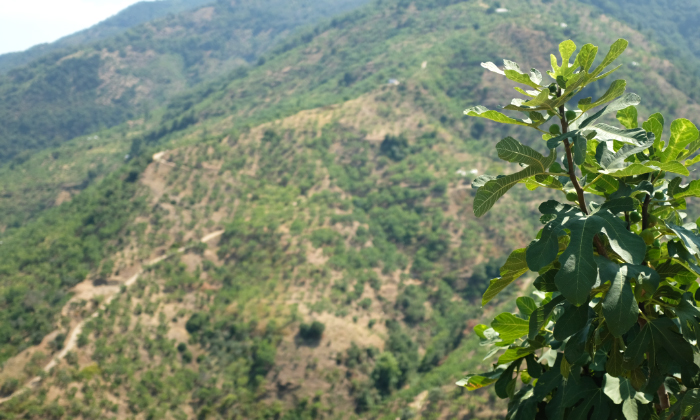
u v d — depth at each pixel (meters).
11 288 73.75
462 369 57.62
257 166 100.94
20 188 146.25
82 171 151.25
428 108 113.56
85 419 55.53
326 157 102.50
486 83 120.31
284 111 123.88
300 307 70.06
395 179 95.94
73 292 74.00
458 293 76.19
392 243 84.62
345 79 154.50
